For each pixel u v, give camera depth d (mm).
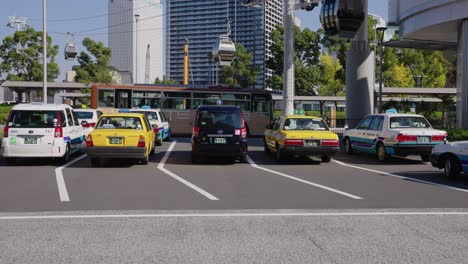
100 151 13609
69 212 7641
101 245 5676
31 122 14062
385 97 48344
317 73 49469
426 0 23078
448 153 12125
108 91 28219
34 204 8344
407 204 8516
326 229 6539
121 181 11219
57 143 14055
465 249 5594
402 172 13391
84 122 19344
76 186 10414
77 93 56469
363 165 15164
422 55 52500
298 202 8648
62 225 6719
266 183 11078
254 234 6227
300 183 11117
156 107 28625
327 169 14000
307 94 50406
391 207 8219
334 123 39469
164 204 8383
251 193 9641
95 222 6910
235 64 50312
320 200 8875
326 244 5770
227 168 14047
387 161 16188
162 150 19375
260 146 22266
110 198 8969
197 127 14820
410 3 24812
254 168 14109
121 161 15562
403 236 6180
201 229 6500
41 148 13906
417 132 15164
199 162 15531
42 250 5473
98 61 53062
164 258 5172
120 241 5852
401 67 54469
